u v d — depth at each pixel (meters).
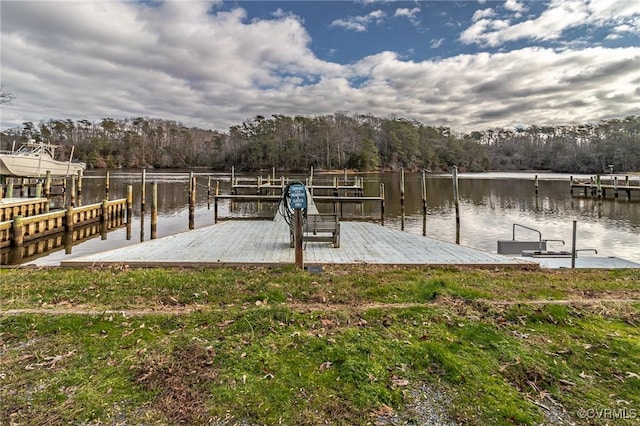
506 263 5.35
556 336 2.80
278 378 2.22
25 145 20.94
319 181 34.22
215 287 4.02
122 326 2.94
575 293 3.95
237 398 2.02
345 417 1.88
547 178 44.31
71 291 3.84
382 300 3.66
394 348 2.58
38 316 3.08
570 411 1.95
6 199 13.55
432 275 4.75
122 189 27.83
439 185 34.41
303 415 1.89
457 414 1.92
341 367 2.34
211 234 7.87
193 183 12.91
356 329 2.88
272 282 4.25
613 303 3.50
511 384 2.20
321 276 4.58
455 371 2.30
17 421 1.82
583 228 13.09
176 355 2.45
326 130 61.81
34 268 5.21
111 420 1.85
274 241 7.04
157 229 12.95
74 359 2.43
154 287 3.99
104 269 5.04
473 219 15.19
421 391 2.12
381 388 2.13
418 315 3.14
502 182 38.38
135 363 2.36
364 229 8.88
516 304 3.38
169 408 1.94
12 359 2.43
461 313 3.22
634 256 8.80
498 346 2.61
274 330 2.84
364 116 76.19
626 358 2.47
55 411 1.91
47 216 11.02
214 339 2.70
